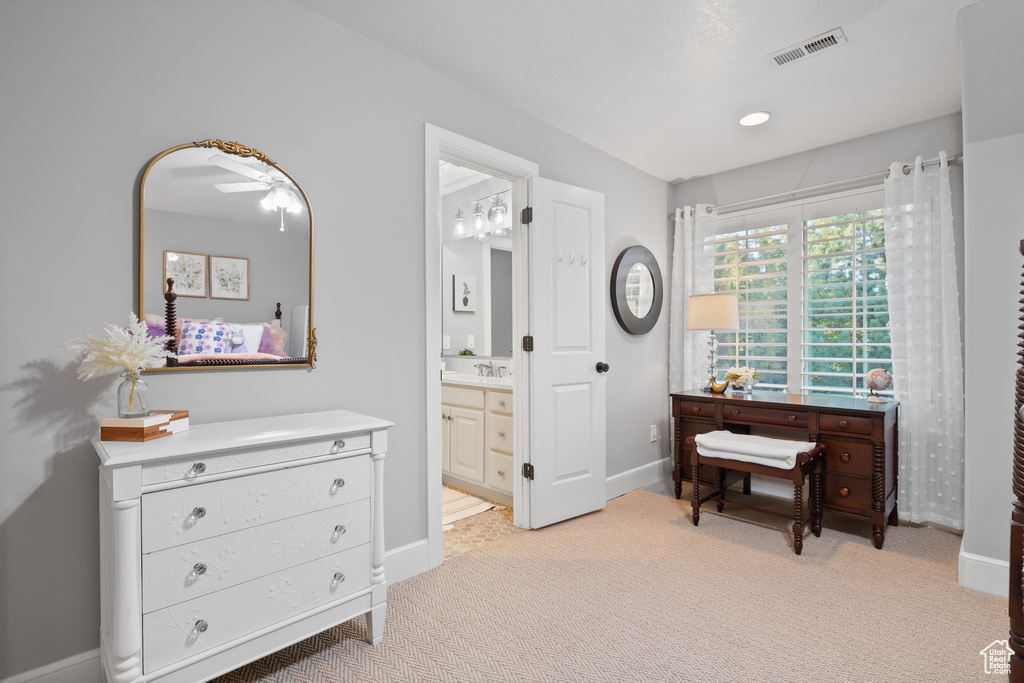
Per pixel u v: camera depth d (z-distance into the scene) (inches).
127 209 61.4
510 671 62.9
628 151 135.2
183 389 65.7
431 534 92.8
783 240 138.9
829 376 129.6
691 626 72.7
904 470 113.3
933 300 110.4
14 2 54.2
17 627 54.9
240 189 70.4
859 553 98.5
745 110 111.0
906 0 74.4
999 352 81.0
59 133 56.8
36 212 55.5
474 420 138.2
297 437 60.6
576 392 120.1
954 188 111.5
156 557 50.7
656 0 75.1
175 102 64.9
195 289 66.4
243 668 63.6
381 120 86.8
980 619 73.9
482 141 103.3
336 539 65.1
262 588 58.4
